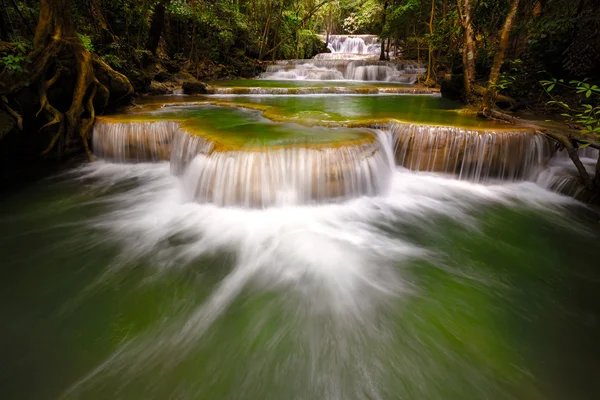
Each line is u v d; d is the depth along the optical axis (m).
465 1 9.51
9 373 2.58
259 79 17.89
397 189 6.13
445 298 3.51
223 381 2.56
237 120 7.05
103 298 3.39
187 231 4.66
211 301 3.40
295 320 3.18
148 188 6.00
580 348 2.89
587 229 4.90
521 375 2.63
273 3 20.98
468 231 4.86
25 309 3.22
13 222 4.85
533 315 3.28
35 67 5.99
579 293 3.60
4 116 5.37
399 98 11.56
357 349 2.87
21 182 6.15
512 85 10.34
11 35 7.24
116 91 7.80
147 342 2.89
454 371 2.66
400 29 18.95
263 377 2.60
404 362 2.74
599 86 8.64
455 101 10.87
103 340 2.90
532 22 10.87
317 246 4.38
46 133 6.57
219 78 16.98
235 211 5.05
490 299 3.50
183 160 6.04
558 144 5.94
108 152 6.95
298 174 5.02
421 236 4.72
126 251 4.20
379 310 3.32
